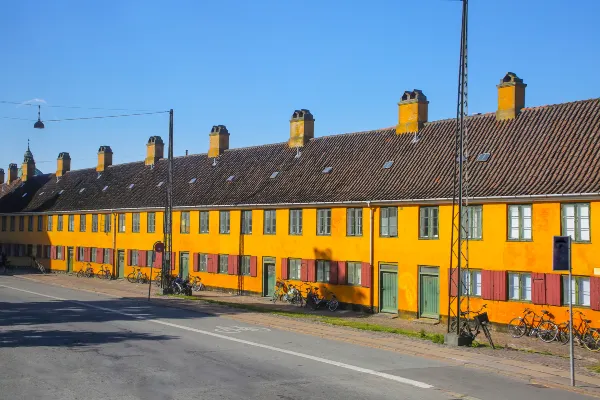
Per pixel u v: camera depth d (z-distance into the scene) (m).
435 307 28.02
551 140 26.97
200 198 41.53
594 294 22.88
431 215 28.38
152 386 13.70
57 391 13.17
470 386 14.01
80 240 53.56
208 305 30.84
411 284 28.88
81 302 32.03
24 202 62.66
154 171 50.72
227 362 16.41
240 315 26.67
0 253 61.56
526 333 24.59
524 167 26.28
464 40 19.27
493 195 25.56
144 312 27.83
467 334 19.81
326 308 32.38
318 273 33.47
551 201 24.17
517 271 25.17
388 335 21.33
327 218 33.06
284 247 35.25
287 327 22.83
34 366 15.69
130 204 47.53
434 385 14.04
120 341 19.62
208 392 13.22
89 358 16.78
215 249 40.03
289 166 38.72
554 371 15.68
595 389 13.87
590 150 25.11
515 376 15.12
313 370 15.52
